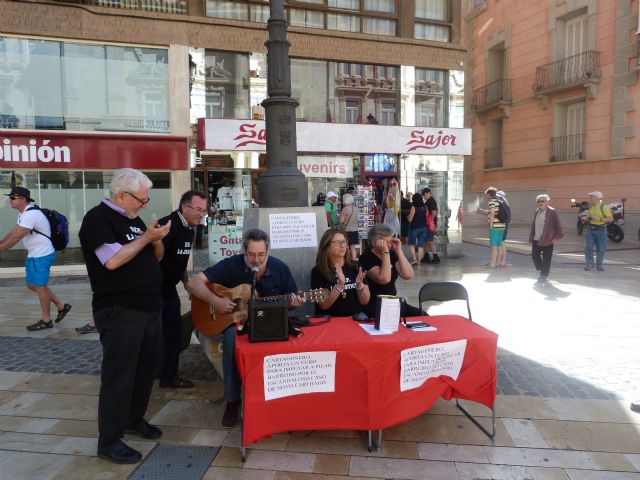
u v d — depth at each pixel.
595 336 5.57
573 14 18.53
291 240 4.66
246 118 11.28
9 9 9.73
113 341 2.91
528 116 20.69
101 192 10.51
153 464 2.99
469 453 3.11
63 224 6.03
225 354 3.41
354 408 3.07
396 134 12.04
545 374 4.41
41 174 10.16
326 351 3.00
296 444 3.23
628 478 2.83
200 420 3.59
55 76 10.27
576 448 3.16
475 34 23.56
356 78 12.28
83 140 10.11
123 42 10.41
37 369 4.61
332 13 11.95
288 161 4.75
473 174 24.34
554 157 19.50
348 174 12.23
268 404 2.97
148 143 10.48
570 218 18.83
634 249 13.80
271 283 3.70
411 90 12.55
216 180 11.16
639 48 16.11
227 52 11.12
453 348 3.21
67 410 3.73
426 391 3.20
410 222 10.99
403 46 12.33
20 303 7.52
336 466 2.97
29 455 3.08
